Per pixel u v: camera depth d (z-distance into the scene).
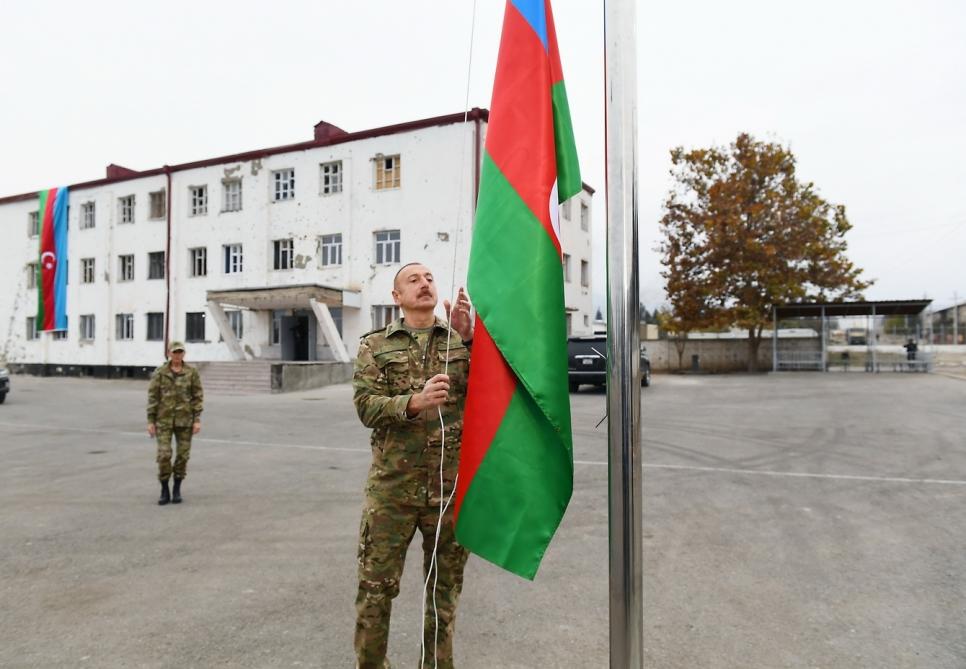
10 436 10.05
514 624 3.14
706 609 3.26
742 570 3.81
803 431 9.47
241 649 2.88
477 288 2.06
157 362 26.47
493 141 2.13
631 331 1.53
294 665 2.73
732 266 25.70
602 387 17.84
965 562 3.90
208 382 20.03
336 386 20.34
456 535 2.03
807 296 26.11
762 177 26.02
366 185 22.38
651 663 2.71
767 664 2.70
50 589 3.61
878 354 24.81
